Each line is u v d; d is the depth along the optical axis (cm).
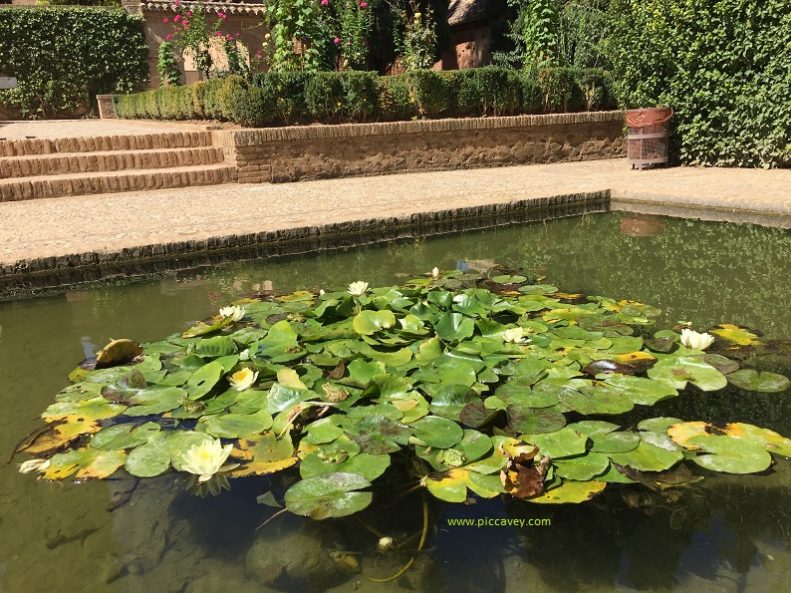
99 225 456
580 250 397
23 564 122
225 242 409
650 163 772
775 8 638
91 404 187
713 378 192
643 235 435
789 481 143
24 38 1289
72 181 630
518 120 873
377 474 144
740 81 694
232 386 197
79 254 365
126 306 303
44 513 138
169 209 529
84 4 1546
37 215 511
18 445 168
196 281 350
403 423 168
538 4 973
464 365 204
